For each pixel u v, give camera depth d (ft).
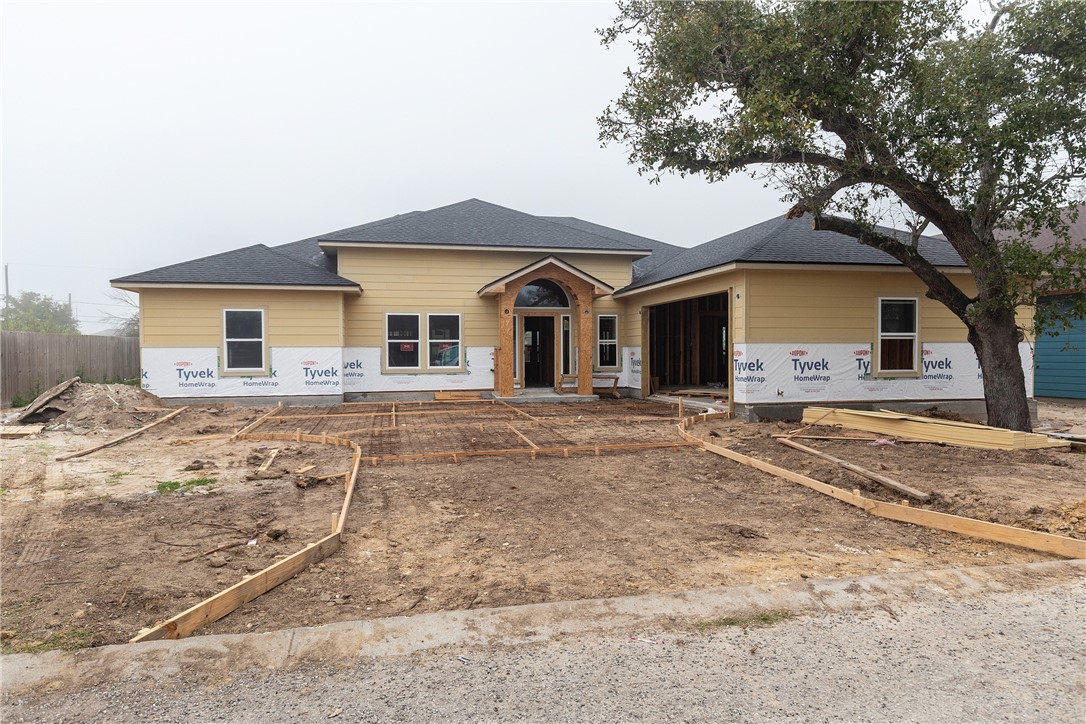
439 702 9.75
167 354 50.31
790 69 29.19
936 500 21.08
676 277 48.32
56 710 9.45
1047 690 10.20
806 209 33.45
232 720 9.25
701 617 12.70
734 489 23.91
